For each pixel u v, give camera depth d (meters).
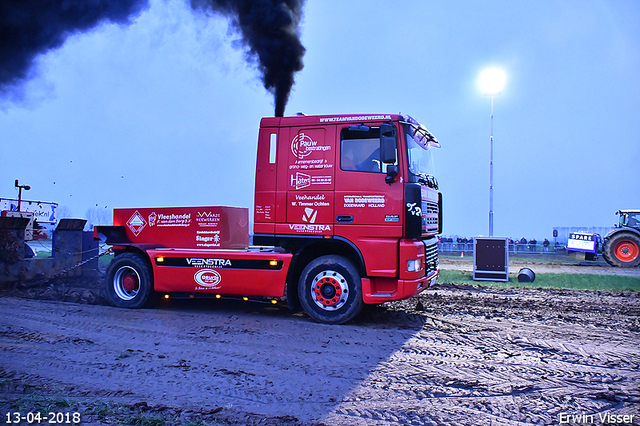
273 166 7.38
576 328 6.94
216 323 7.08
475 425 3.69
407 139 6.99
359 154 7.05
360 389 4.46
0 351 5.55
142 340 6.16
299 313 7.99
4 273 9.61
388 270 6.82
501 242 12.99
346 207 7.01
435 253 8.05
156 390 4.41
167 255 7.90
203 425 3.63
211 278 7.64
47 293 9.37
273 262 7.32
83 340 6.07
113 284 8.33
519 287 11.66
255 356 5.51
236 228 8.21
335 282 7.07
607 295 10.35
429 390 4.43
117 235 8.52
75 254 10.93
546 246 27.55
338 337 6.33
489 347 5.90
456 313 8.05
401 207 6.79
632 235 18.41
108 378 4.72
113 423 3.62
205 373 4.89
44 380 4.62
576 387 4.52
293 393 4.36
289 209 7.27
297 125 7.34
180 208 8.13
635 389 4.48
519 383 4.61
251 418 3.80
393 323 7.23
